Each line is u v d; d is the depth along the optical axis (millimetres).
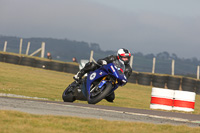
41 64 109312
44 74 84875
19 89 47188
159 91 37000
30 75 75062
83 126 15359
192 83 90875
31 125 14531
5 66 95125
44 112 19391
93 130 14703
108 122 16922
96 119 17625
